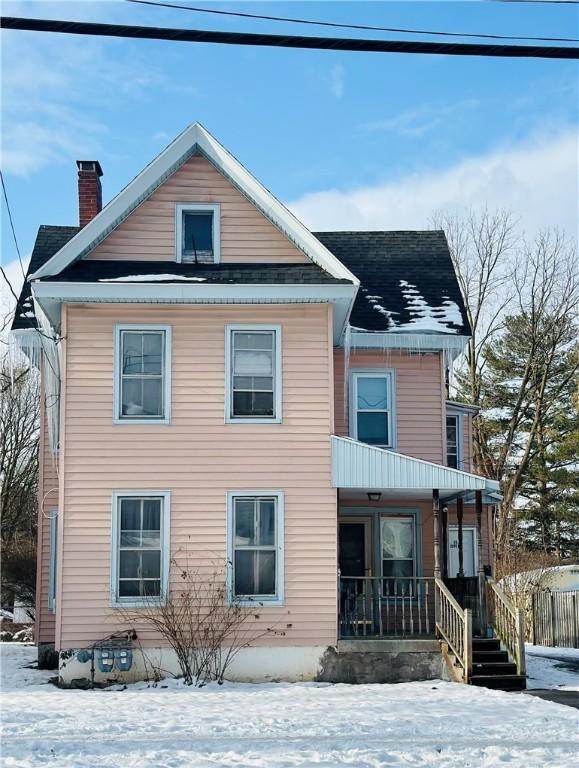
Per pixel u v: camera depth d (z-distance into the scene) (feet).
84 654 59.52
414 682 60.18
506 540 130.93
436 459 73.77
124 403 63.21
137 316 63.87
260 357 64.28
